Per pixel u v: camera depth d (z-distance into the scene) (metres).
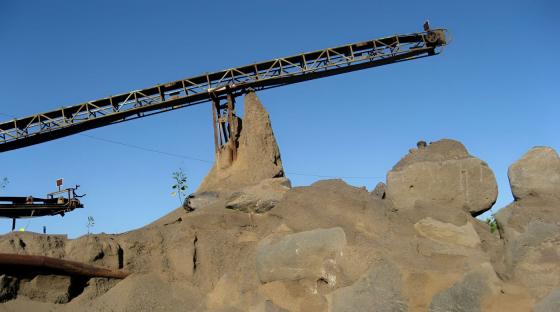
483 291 12.57
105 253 15.88
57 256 15.63
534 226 13.32
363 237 14.66
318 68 24.48
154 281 15.64
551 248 12.84
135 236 16.66
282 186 18.22
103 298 15.11
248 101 21.30
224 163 21.52
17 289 14.75
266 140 20.62
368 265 13.52
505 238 13.90
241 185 19.88
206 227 16.69
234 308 14.32
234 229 16.61
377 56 24.78
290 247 14.46
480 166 15.80
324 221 15.50
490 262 13.40
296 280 14.20
